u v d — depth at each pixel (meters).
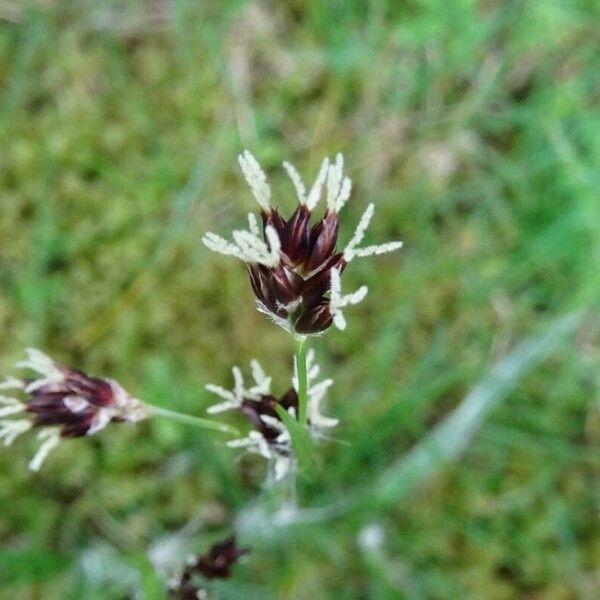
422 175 0.10
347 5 0.10
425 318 0.10
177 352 0.10
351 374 0.10
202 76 0.10
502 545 0.09
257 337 0.10
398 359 0.10
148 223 0.10
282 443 0.06
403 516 0.10
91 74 0.10
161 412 0.06
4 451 0.09
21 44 0.10
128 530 0.09
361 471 0.09
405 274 0.10
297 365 0.05
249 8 0.11
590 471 0.10
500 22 0.10
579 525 0.10
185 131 0.10
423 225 0.10
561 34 0.10
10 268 0.10
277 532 0.08
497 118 0.10
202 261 0.10
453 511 0.10
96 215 0.10
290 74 0.10
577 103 0.10
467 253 0.10
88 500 0.09
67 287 0.10
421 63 0.10
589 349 0.10
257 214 0.10
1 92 0.10
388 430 0.09
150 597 0.07
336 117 0.10
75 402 0.06
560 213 0.10
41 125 0.10
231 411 0.09
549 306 0.10
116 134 0.10
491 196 0.10
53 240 0.10
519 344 0.10
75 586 0.09
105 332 0.10
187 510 0.09
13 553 0.08
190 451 0.09
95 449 0.09
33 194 0.10
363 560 0.09
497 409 0.10
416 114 0.10
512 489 0.10
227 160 0.10
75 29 0.10
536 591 0.09
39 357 0.06
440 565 0.09
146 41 0.11
